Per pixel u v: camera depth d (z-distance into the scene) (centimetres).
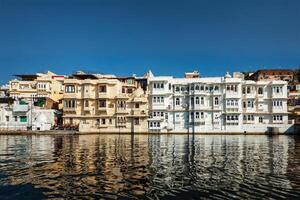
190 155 3634
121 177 2297
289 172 2523
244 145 4988
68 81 8806
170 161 3122
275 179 2258
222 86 8369
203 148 4488
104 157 3388
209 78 8494
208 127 8262
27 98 9425
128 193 1873
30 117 8488
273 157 3456
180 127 8369
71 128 8256
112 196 1809
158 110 8475
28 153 3753
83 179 2219
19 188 1969
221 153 3844
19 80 10950
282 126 7862
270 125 7906
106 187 2003
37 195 1820
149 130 8325
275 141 5828
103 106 8712
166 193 1883
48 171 2517
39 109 8600
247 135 7838
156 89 8562
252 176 2362
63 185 2044
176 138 6831
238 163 3003
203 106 8319
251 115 8388
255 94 8475
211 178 2288
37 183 2095
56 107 9938
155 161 3116
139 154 3700
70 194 1842
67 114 8769
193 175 2394
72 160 3142
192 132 8250
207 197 1812
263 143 5372
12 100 9325
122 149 4278
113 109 8725
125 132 8400
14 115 8456
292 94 9919
